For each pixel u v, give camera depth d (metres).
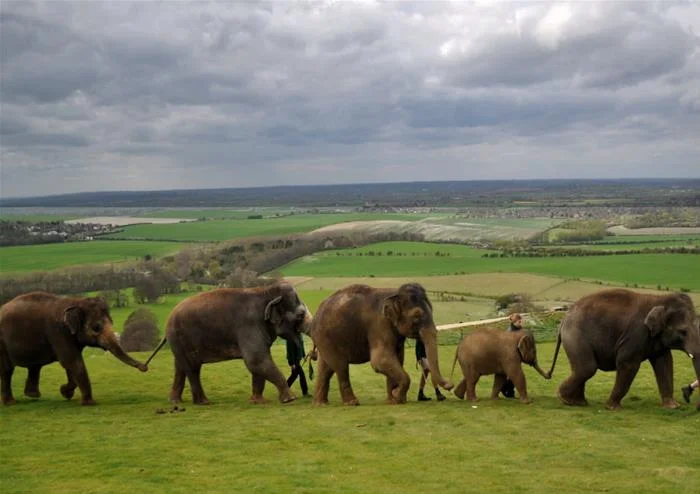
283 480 12.21
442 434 15.34
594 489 11.58
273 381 20.08
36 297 20.58
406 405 18.66
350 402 19.33
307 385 22.78
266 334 20.30
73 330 19.80
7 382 20.42
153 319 49.34
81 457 13.92
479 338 19.08
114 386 23.02
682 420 16.33
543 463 13.11
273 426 16.44
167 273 76.81
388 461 13.34
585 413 17.20
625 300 17.92
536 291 67.00
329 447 14.41
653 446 14.12
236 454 13.98
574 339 18.14
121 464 13.38
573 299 60.97
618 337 17.67
